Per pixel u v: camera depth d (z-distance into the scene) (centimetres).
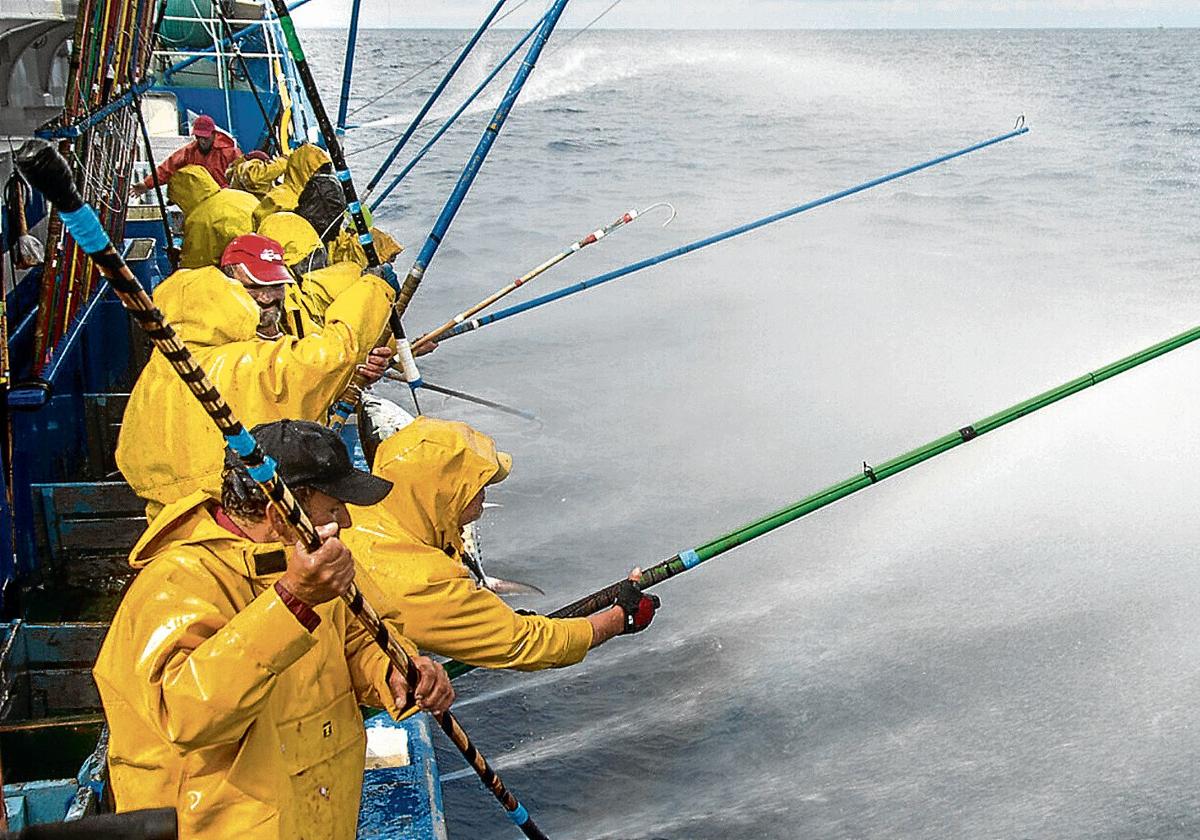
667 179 2497
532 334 1219
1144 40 13225
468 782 509
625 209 2108
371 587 280
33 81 549
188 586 223
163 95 1016
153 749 230
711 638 616
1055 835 466
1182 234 1814
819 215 2016
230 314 357
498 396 1016
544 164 2709
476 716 556
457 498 296
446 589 283
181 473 344
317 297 429
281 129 1120
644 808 491
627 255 1661
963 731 533
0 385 440
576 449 889
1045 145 2948
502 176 2517
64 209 164
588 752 528
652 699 566
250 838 234
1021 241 1762
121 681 219
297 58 440
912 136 3181
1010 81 5309
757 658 598
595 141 3119
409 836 342
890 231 1861
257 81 1135
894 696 564
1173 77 5753
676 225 1945
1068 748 520
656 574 345
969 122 3519
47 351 462
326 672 245
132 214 803
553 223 1958
